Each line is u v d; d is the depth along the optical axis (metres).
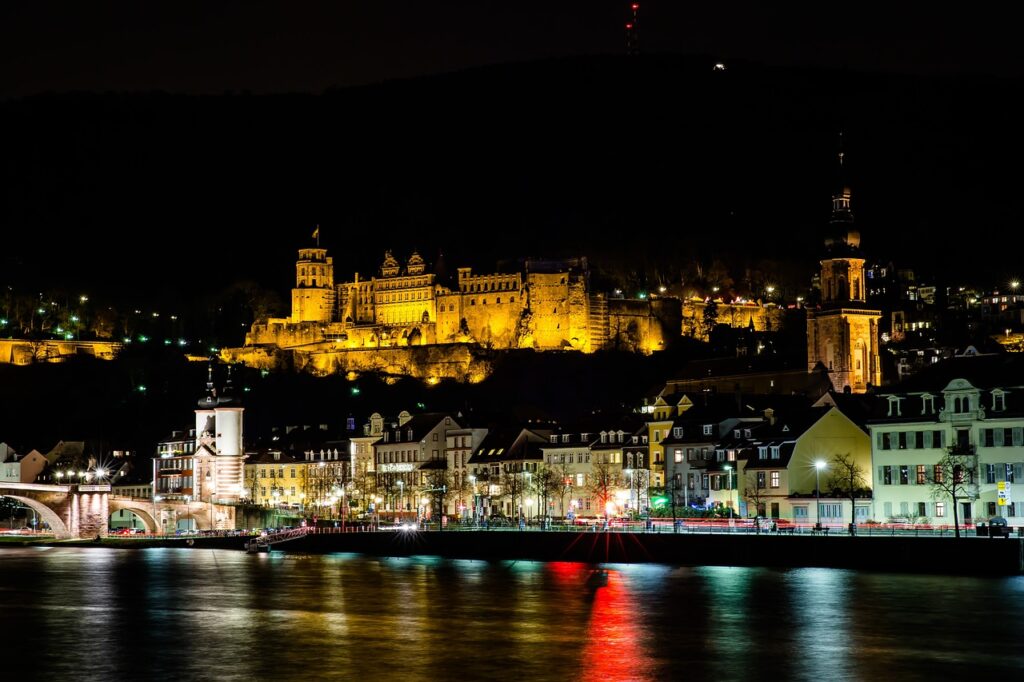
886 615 151.62
